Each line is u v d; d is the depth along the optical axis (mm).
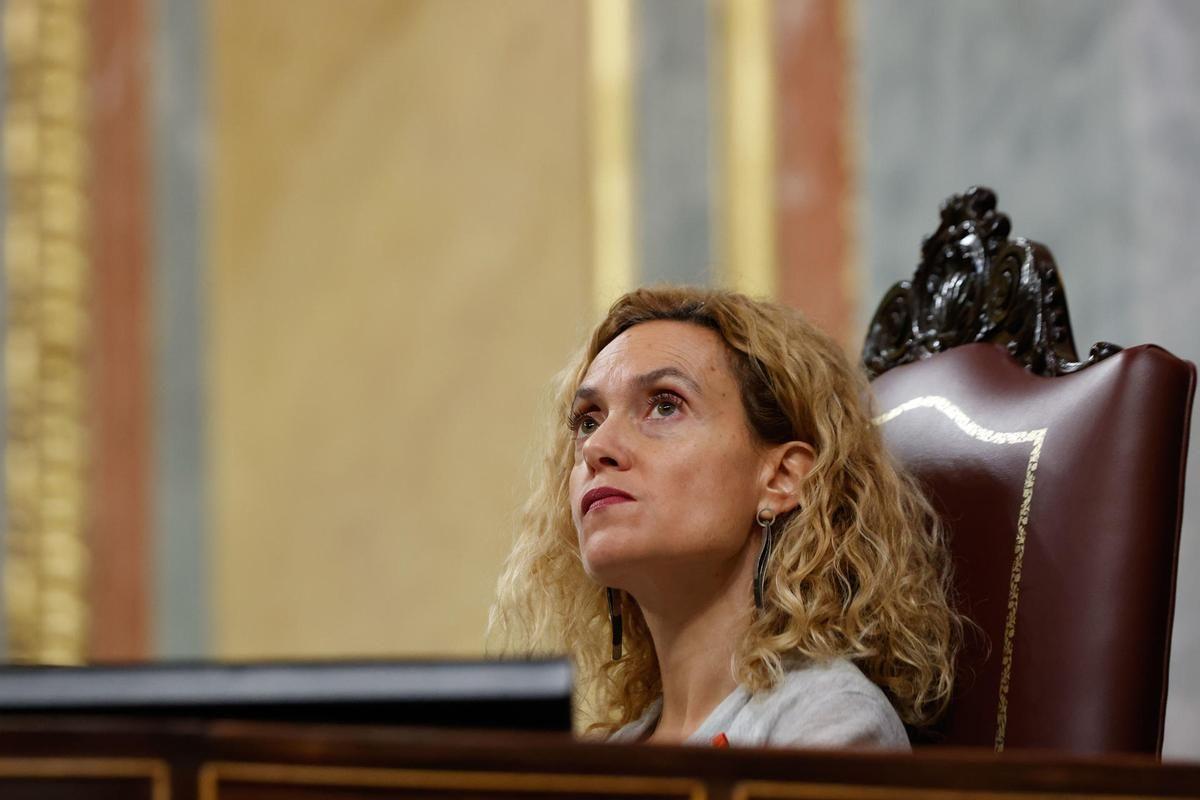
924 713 4387
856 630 4367
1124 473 4223
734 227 9102
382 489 10547
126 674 2795
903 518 4504
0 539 11734
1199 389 7473
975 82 8281
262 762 2541
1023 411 4539
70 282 11797
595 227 9633
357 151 10859
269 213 11180
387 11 10820
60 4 11992
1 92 12062
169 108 11625
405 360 10516
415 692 2826
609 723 4934
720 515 4355
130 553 11453
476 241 10258
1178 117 7707
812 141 8906
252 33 11391
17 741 2508
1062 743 4090
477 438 10172
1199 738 7363
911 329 5234
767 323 4602
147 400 11484
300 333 10984
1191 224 7641
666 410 4441
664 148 9438
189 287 11438
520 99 10117
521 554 5090
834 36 8867
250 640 10961
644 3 9609
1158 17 7758
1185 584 7410
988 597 4387
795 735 4094
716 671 4418
